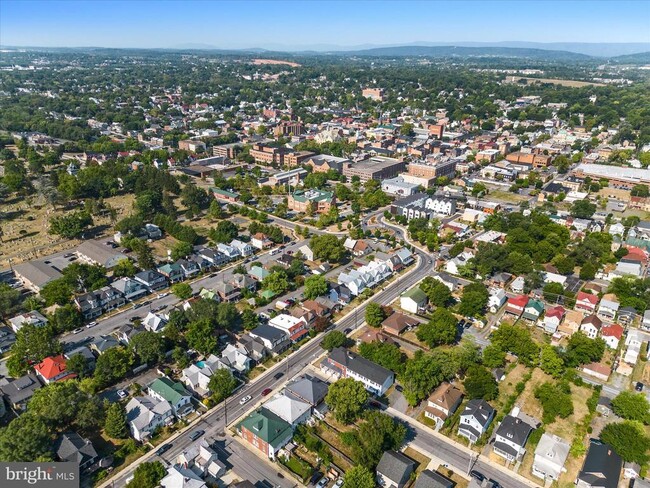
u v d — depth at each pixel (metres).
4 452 91.62
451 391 117.88
